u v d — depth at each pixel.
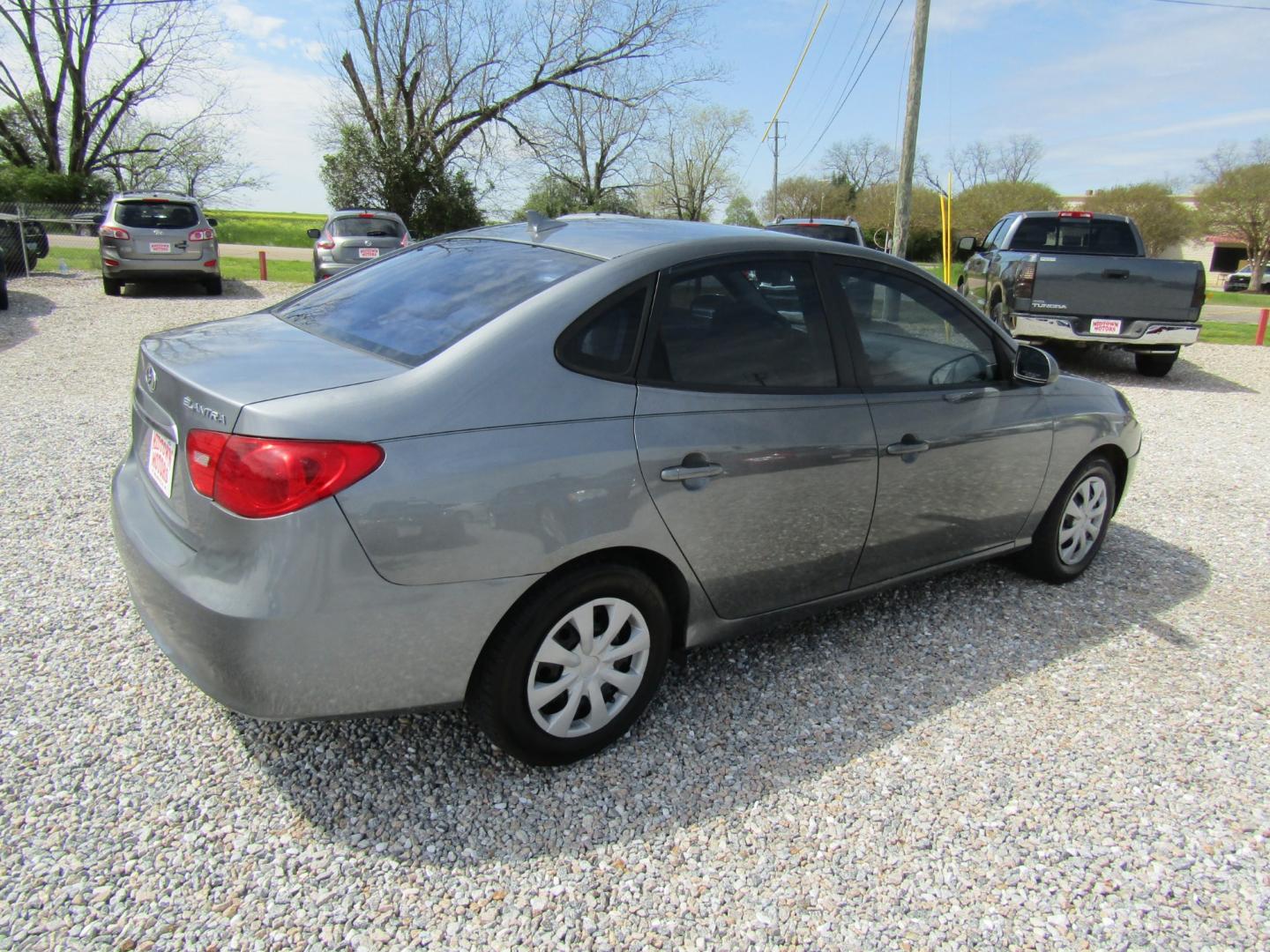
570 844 2.38
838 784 2.69
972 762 2.83
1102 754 2.91
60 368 8.43
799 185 74.12
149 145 39.19
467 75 31.50
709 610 2.93
